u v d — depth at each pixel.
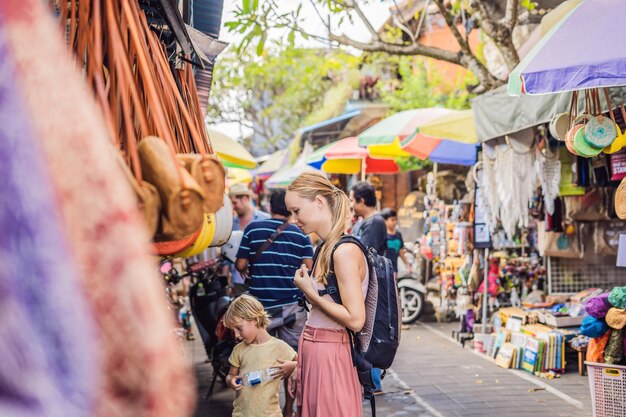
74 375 0.61
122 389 0.64
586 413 6.21
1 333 0.61
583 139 5.12
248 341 4.41
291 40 6.95
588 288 9.27
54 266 0.61
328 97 21.83
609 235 8.46
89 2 1.56
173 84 1.71
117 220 0.65
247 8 6.04
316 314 3.52
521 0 8.68
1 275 0.61
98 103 1.41
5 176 0.62
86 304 0.62
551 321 8.12
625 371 5.17
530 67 4.55
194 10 4.66
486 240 8.88
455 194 14.34
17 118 0.64
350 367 3.45
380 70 18.95
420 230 14.16
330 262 3.43
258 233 5.43
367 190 6.58
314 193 3.47
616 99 5.19
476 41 15.57
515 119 6.55
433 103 16.33
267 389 4.34
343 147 12.70
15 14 0.66
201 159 1.49
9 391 0.62
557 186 7.20
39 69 0.66
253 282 5.41
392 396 6.96
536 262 9.62
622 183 5.20
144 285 0.65
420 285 11.74
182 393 0.68
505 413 6.26
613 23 4.54
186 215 1.23
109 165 0.67
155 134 1.64
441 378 7.69
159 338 0.65
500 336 8.62
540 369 7.76
